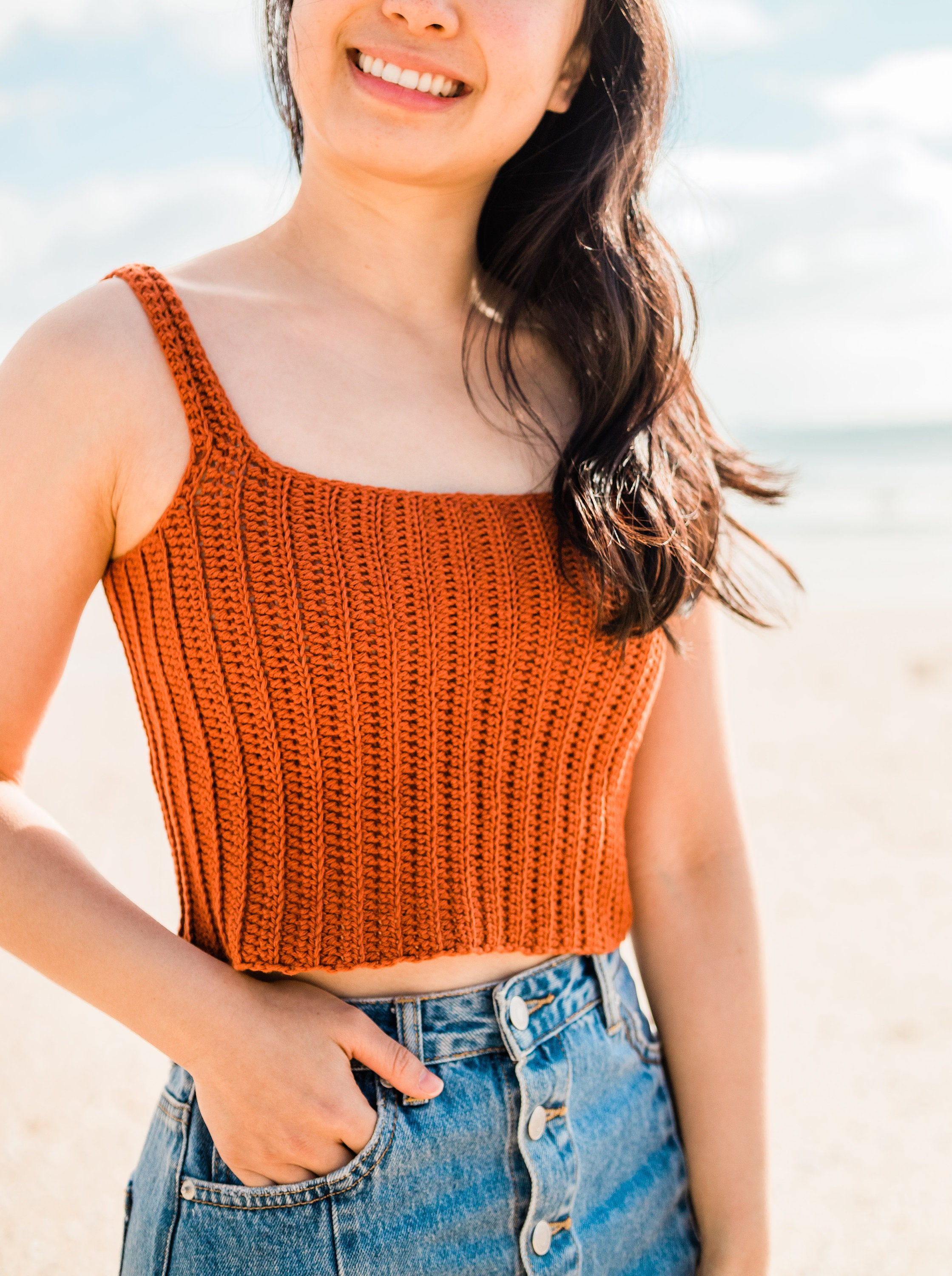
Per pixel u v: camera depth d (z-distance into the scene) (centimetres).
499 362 129
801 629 1173
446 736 113
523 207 144
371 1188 105
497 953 116
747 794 636
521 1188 111
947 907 473
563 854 122
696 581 132
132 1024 101
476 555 114
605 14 137
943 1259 270
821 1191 298
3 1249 264
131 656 115
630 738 128
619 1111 122
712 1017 133
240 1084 101
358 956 109
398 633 109
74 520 102
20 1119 320
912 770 671
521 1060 112
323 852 109
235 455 106
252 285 119
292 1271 103
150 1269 108
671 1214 128
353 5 111
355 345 121
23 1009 387
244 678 106
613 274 138
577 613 120
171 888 327
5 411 101
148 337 106
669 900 139
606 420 132
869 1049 366
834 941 445
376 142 115
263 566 106
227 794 109
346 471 112
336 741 108
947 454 3059
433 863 113
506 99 118
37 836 102
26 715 105
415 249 127
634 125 140
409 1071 107
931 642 1066
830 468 2902
